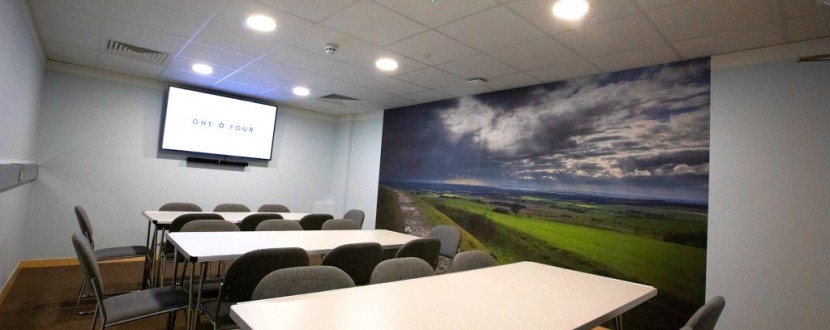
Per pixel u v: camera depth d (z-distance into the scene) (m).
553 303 1.64
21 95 3.04
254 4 2.63
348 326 1.24
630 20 2.54
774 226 2.73
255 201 6.04
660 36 2.77
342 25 2.89
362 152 6.55
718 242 2.95
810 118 2.64
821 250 2.55
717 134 3.02
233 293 2.06
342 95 5.30
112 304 2.10
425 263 2.17
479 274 2.14
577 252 3.77
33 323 2.79
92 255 1.98
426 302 1.55
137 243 4.95
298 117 6.54
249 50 3.60
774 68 2.80
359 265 2.53
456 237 3.69
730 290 2.87
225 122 5.57
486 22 2.70
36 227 4.27
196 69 4.39
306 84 4.78
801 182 2.65
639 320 3.30
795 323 2.60
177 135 5.17
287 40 3.27
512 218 4.34
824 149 2.58
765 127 2.81
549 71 3.74
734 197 2.91
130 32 3.31
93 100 4.64
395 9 2.58
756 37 2.69
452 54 3.39
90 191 4.63
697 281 3.03
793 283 2.63
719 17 2.43
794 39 2.68
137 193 4.96
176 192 5.28
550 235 3.99
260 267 2.10
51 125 4.36
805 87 2.67
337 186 6.85
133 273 4.29
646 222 3.34
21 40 2.79
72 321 2.88
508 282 1.97
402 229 5.67
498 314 1.45
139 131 4.98
